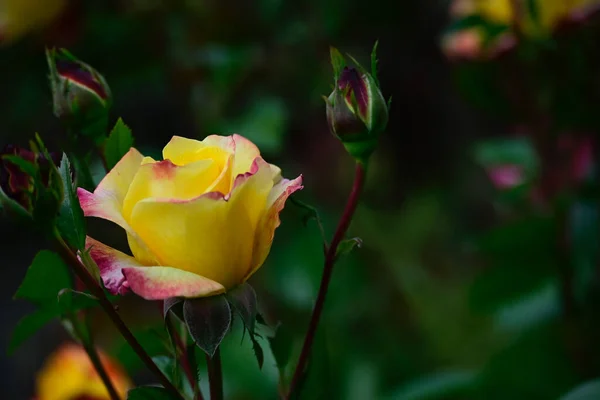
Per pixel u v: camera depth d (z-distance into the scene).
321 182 1.79
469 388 1.15
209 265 0.86
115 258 0.87
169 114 2.05
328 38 1.49
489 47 1.14
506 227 1.17
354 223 1.85
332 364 1.42
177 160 0.88
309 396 0.93
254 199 0.87
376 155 2.23
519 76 1.17
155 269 0.85
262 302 1.42
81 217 0.87
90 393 1.01
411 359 1.70
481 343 1.69
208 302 0.86
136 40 1.31
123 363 1.04
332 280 1.47
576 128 1.16
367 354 1.61
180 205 0.85
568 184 1.20
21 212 0.86
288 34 1.45
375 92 0.89
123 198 0.88
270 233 0.87
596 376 1.18
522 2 1.12
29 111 1.35
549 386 1.16
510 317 1.24
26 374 2.08
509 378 1.18
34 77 1.31
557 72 1.14
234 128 1.26
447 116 2.38
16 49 1.28
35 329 0.95
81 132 0.93
